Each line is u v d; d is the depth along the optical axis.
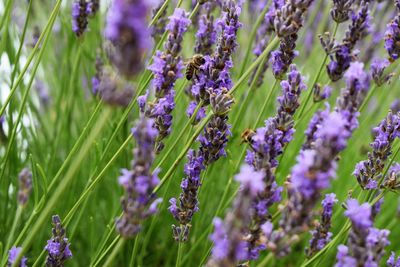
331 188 0.76
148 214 0.52
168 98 0.58
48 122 0.80
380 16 0.78
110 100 0.50
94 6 0.70
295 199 0.51
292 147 0.76
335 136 0.50
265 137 0.54
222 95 0.58
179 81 0.75
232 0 0.59
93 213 0.69
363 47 0.79
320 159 0.50
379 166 0.61
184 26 0.57
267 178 0.53
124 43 0.49
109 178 0.72
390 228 0.73
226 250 0.49
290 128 0.58
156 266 0.72
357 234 0.51
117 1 0.48
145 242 0.67
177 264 0.60
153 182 0.51
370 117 0.76
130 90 0.50
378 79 0.66
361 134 0.77
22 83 0.70
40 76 0.83
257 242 0.53
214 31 0.64
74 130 0.80
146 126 0.51
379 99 0.76
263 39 0.70
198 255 0.73
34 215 0.58
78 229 0.70
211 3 0.67
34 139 0.72
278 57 0.63
